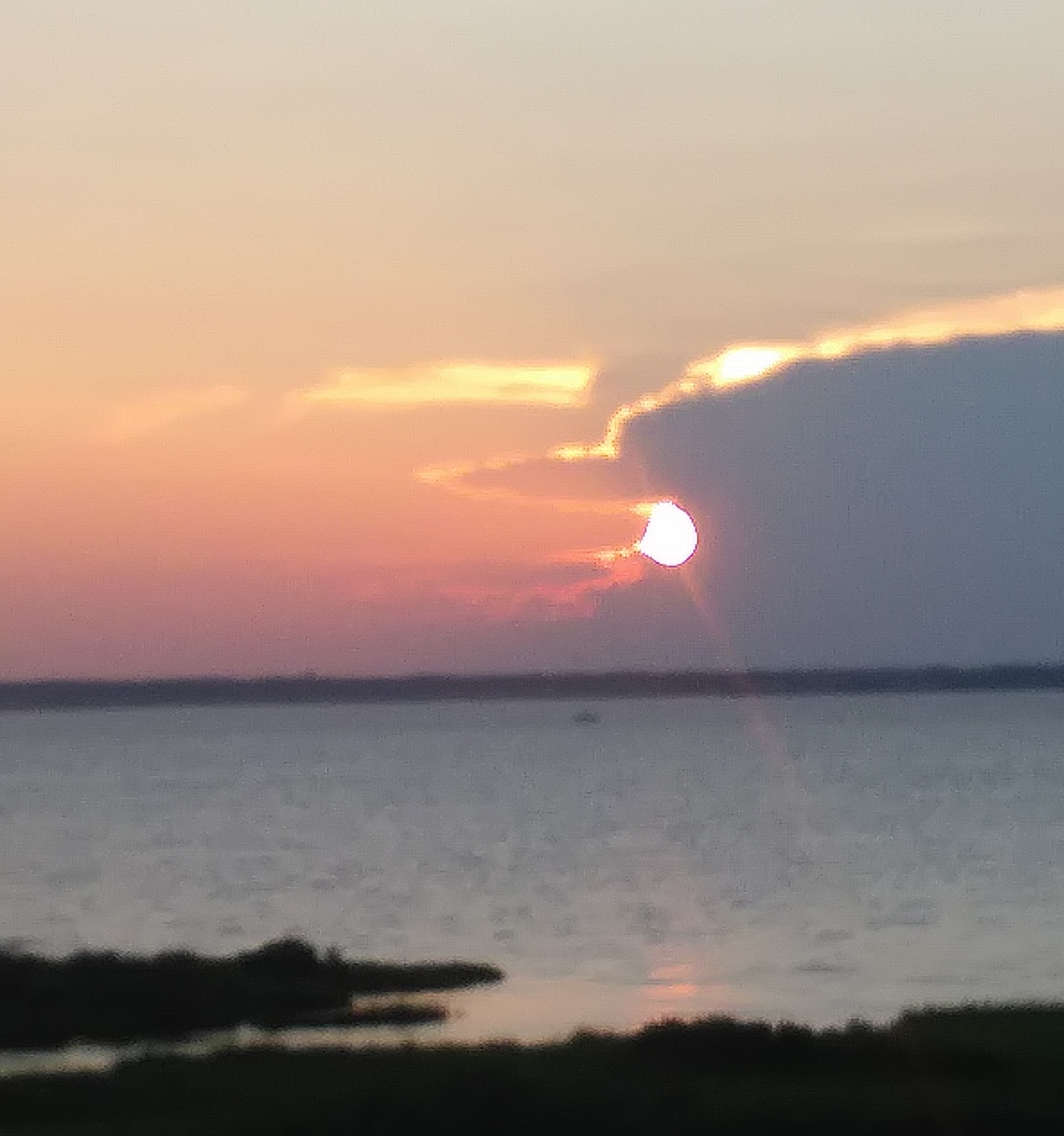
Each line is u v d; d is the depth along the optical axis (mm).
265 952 86312
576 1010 77812
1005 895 132375
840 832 189000
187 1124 45906
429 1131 43562
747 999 82188
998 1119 45094
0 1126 47875
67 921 127625
